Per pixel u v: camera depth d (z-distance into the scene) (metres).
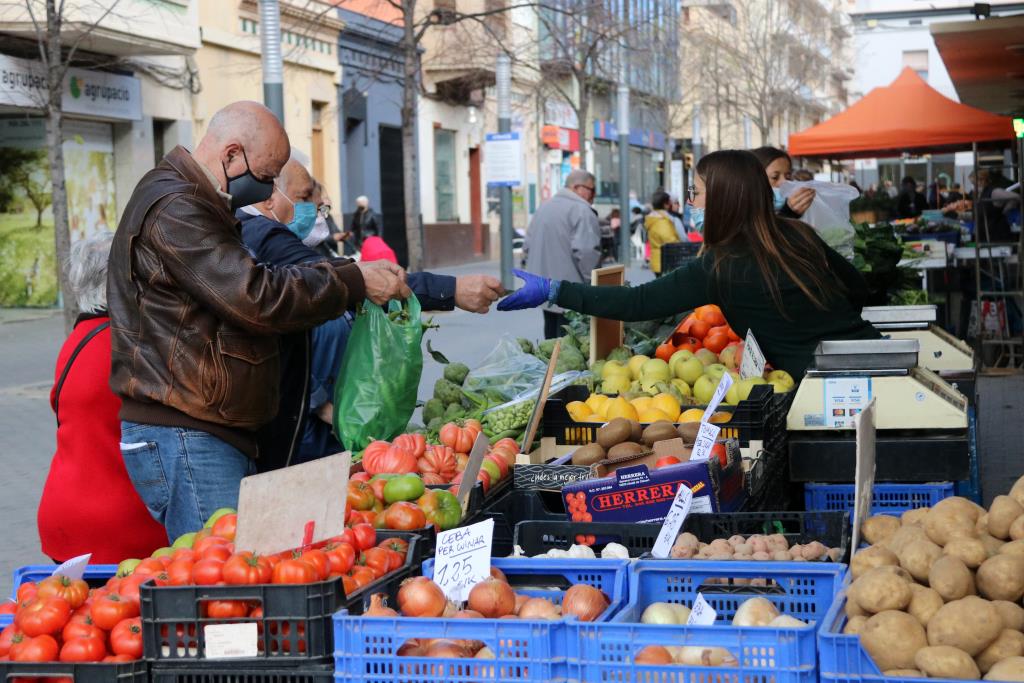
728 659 3.29
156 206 4.74
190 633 3.63
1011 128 18.44
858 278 7.11
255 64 30.48
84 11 21.77
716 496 4.78
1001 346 16.95
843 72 83.38
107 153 26.22
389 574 3.97
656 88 54.97
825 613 3.84
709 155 6.72
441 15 26.19
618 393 7.43
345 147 35.62
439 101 42.41
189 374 4.76
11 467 11.34
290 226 6.74
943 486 5.62
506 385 7.66
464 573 4.06
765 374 6.79
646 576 4.04
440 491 4.77
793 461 5.86
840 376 5.86
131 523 5.27
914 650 3.34
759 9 59.91
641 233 50.19
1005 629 3.36
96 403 5.26
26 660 3.67
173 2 24.36
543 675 3.36
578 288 6.65
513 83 46.78
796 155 20.09
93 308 5.43
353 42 35.53
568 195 13.81
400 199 39.62
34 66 22.75
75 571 4.10
